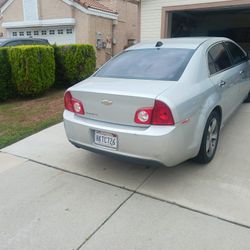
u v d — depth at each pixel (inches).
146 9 417.7
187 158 131.3
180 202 120.6
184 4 389.7
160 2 404.5
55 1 603.2
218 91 152.9
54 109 273.1
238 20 585.9
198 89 133.6
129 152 123.1
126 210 117.2
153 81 132.7
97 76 154.9
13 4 659.4
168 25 422.9
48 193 131.6
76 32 604.7
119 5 674.8
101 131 129.3
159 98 115.2
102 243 100.3
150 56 154.6
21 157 170.1
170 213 114.1
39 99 315.3
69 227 108.9
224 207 116.3
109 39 649.0
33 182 141.8
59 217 114.7
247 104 257.9
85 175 146.2
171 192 127.8
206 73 147.5
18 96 321.4
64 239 103.0
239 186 130.3
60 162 161.3
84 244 100.2
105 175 145.3
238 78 192.2
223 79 161.8
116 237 102.7
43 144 187.9
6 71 301.4
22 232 107.3
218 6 369.4
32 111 269.0
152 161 120.3
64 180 142.4
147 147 118.1
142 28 427.8
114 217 113.3
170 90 121.6
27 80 300.2
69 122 140.6
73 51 349.4
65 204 123.0
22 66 295.4
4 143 191.8
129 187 133.5
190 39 172.1
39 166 157.9
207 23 614.5
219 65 168.2
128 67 151.6
